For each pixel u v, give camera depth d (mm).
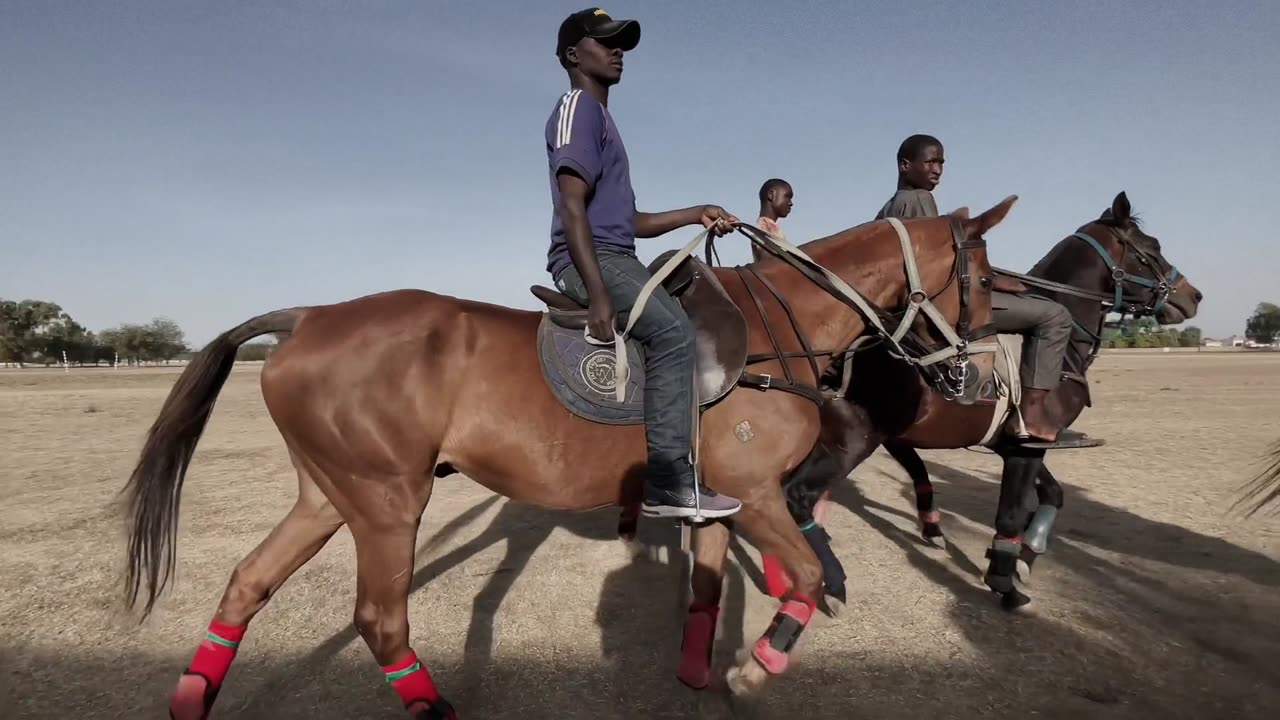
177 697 2689
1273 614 4078
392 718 3014
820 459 4113
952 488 7574
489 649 3633
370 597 2715
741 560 5027
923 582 4613
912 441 4492
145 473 2768
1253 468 8398
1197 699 3172
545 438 2748
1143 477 7918
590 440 2777
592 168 2590
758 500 2891
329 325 2732
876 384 4051
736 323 2840
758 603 4262
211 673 2744
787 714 3035
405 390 2652
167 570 2809
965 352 3135
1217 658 3551
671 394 2650
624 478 2848
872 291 3178
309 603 4207
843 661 3506
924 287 3174
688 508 2637
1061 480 7773
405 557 2717
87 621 3943
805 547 2900
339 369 2641
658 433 2646
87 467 8664
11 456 9500
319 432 2656
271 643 3689
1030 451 4230
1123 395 17875
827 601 4199
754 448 2850
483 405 2727
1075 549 5270
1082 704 3123
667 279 2865
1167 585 4539
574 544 5434
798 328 3043
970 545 5422
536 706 3092
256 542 5449
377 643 2705
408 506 2703
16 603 4180
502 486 2857
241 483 7770
